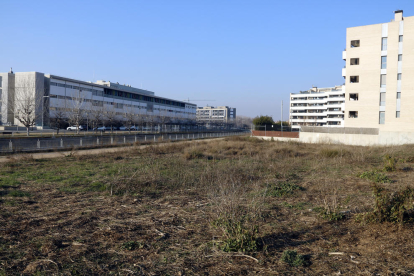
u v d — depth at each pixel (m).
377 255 4.79
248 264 4.57
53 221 6.52
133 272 4.30
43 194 8.96
